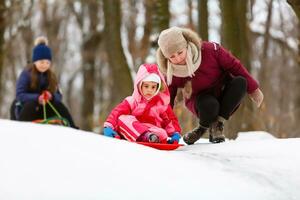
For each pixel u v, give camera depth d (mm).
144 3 19016
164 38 5531
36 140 4016
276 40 18500
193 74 5727
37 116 8281
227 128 9812
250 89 5871
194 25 19172
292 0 7367
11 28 19391
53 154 3812
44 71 8453
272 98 23266
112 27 13211
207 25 11445
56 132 4254
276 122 12258
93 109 25109
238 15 11367
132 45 20641
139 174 3682
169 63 5680
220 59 5809
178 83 5852
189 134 5676
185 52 5570
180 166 3932
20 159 3697
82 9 26562
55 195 3309
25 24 21031
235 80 5773
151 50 12500
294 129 14367
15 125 4359
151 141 5242
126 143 4301
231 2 10484
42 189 3355
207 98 5754
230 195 3570
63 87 32969
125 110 5570
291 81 23234
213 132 5871
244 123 11102
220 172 3928
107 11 13297
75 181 3488
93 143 4113
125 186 3506
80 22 25688
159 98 5648
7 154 3754
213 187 3645
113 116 5531
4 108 27656
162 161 3979
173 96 5938
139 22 21312
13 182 3402
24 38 24266
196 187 3607
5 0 15492
